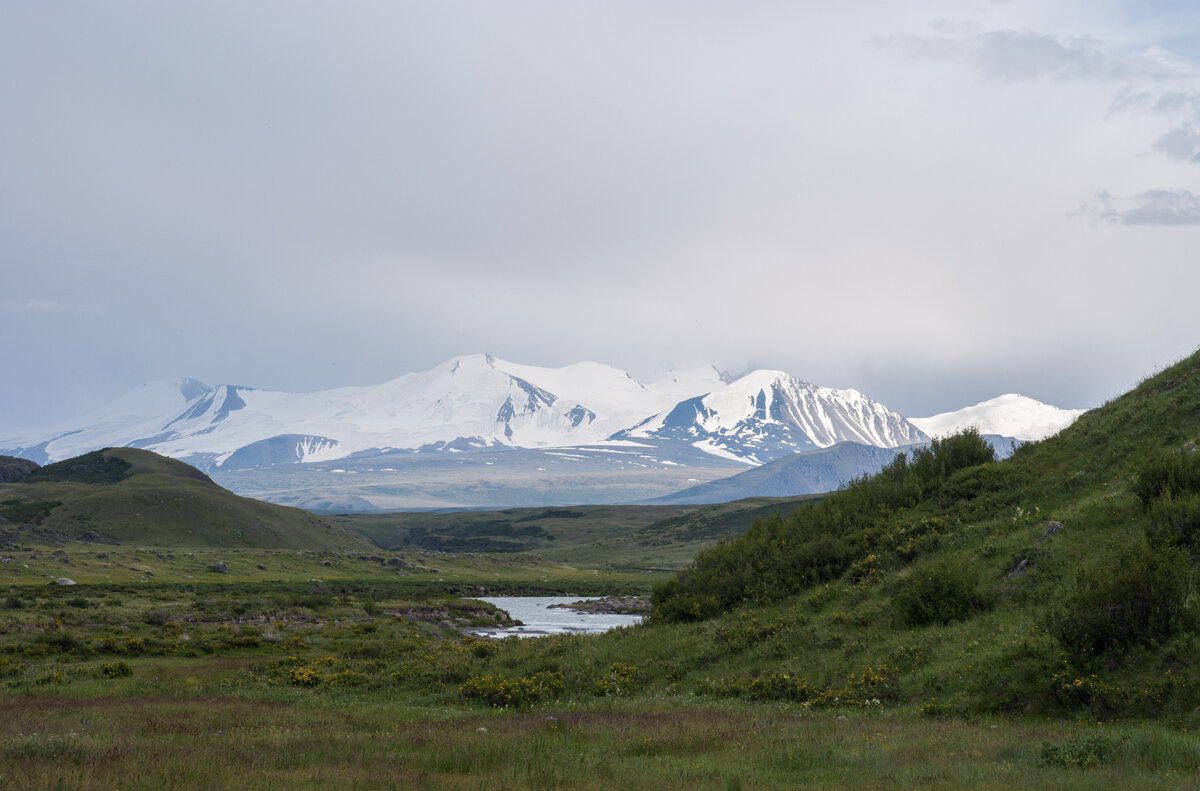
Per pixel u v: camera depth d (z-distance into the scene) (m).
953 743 20.86
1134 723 22.31
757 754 19.97
